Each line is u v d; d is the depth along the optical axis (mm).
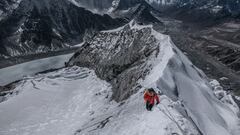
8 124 48312
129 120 32562
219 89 54875
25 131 45219
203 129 34719
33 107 54875
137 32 65375
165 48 51875
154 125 28578
